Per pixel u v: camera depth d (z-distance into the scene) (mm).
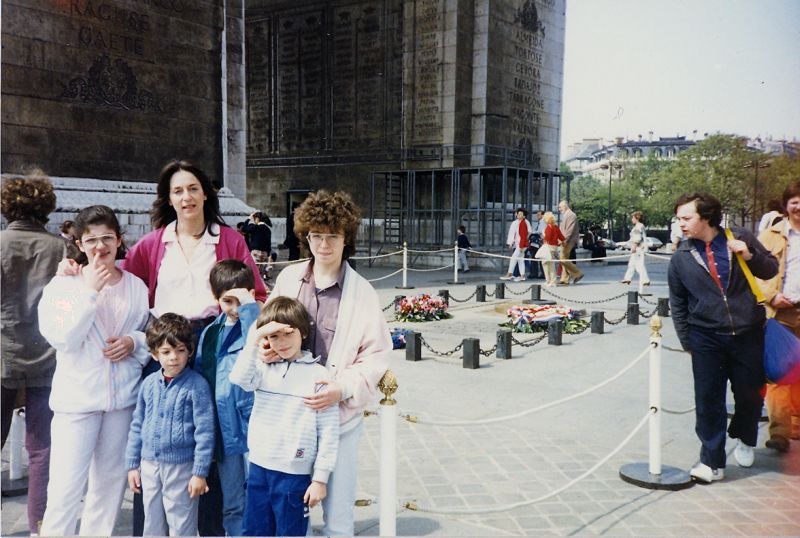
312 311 2949
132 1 14078
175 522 3109
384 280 17469
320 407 2719
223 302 3145
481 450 4988
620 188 40750
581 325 10219
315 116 26172
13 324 3299
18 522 3561
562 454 4914
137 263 3492
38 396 3359
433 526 3717
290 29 26578
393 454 3150
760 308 4258
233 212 15922
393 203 24469
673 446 5082
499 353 8203
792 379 4469
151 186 14234
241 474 3260
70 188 12859
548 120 25609
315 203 2898
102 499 3215
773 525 3699
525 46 24375
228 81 18625
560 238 15930
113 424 3217
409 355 8078
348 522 2908
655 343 4395
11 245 3316
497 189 23188
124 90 14008
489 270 20766
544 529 3680
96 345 3152
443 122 22922
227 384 3107
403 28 23703
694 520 3783
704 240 4301
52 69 12789
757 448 5012
